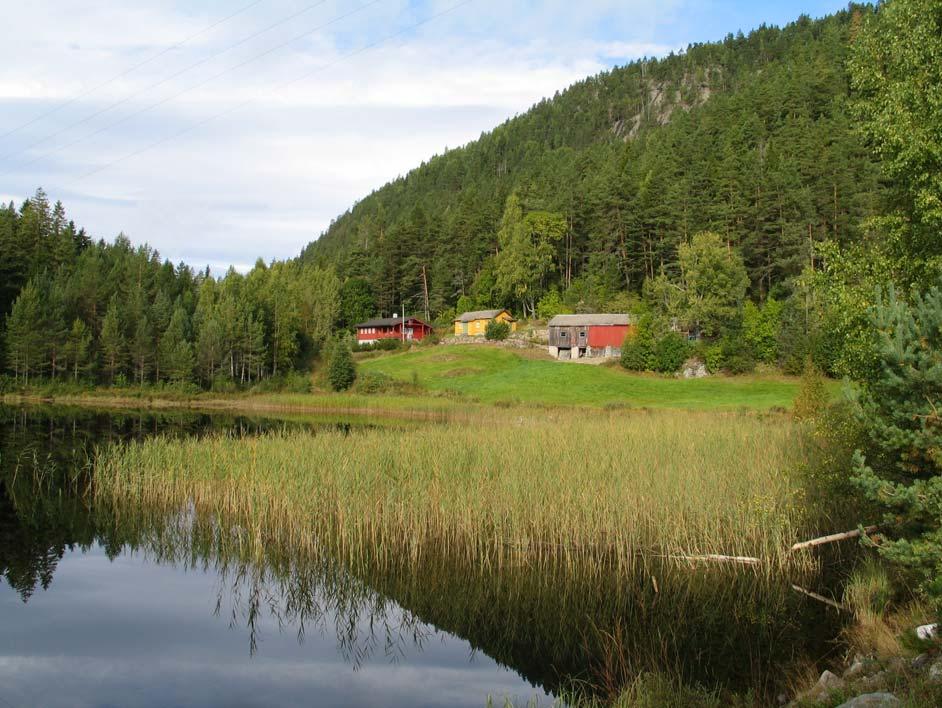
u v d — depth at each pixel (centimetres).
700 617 1184
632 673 974
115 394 6588
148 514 1898
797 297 5947
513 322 8956
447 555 1541
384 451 1895
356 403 5506
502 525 1545
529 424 2653
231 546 1633
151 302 8269
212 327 7288
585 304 8519
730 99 13000
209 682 953
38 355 6550
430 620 1200
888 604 1062
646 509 1548
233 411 5547
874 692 688
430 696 912
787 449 1744
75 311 7319
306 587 1370
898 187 1543
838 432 1335
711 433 2058
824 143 8456
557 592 1320
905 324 915
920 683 670
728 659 1007
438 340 8894
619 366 6875
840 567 1395
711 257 6612
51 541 1661
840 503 1498
